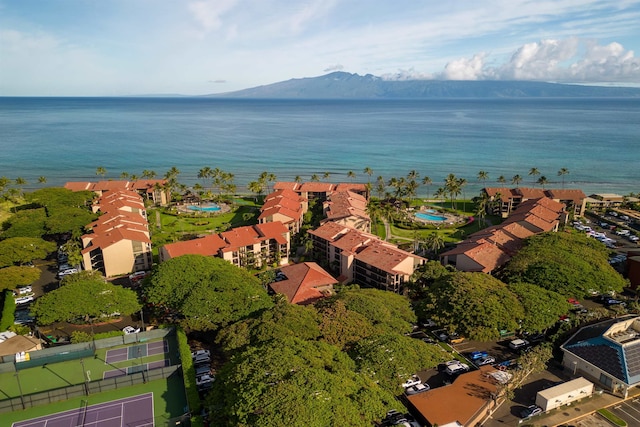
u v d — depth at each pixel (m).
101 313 89.12
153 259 131.75
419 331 94.06
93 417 66.44
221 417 57.81
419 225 166.88
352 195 179.50
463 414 65.81
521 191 185.12
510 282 102.06
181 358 77.81
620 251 140.00
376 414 57.44
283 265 128.12
